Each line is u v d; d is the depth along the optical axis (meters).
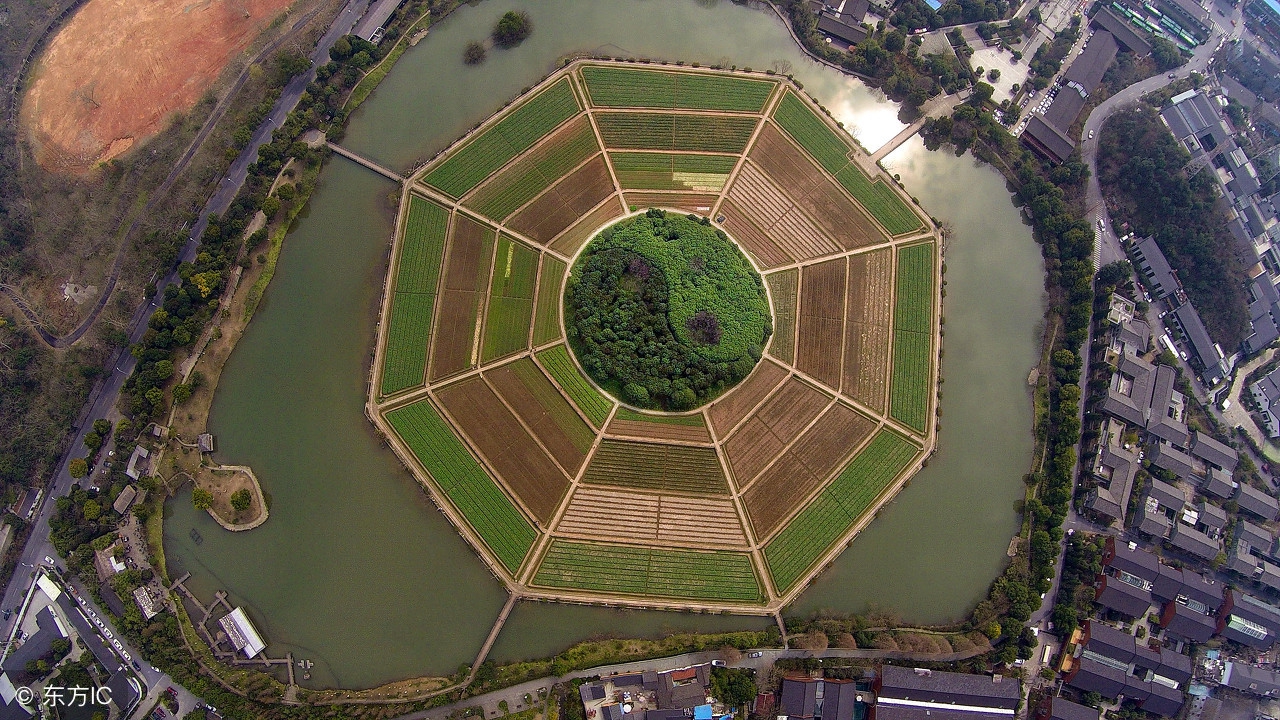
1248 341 106.56
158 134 109.00
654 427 100.56
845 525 99.44
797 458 101.19
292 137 109.56
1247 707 95.88
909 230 110.75
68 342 102.62
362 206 109.38
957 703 93.19
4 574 95.50
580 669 93.62
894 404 103.81
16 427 98.19
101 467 98.56
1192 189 109.94
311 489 99.06
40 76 110.44
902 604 97.75
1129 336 105.56
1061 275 109.06
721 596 96.25
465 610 95.44
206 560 97.12
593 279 102.31
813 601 97.06
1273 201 111.06
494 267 105.88
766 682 93.94
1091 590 98.00
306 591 96.25
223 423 101.00
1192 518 100.75
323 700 92.62
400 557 97.06
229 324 103.62
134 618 92.94
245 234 106.69
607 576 96.25
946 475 102.38
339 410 101.44
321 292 105.88
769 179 111.75
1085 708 93.88
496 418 100.81
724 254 104.88
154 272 103.81
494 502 98.25
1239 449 104.88
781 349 104.56
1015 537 100.44
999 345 107.75
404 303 104.75
